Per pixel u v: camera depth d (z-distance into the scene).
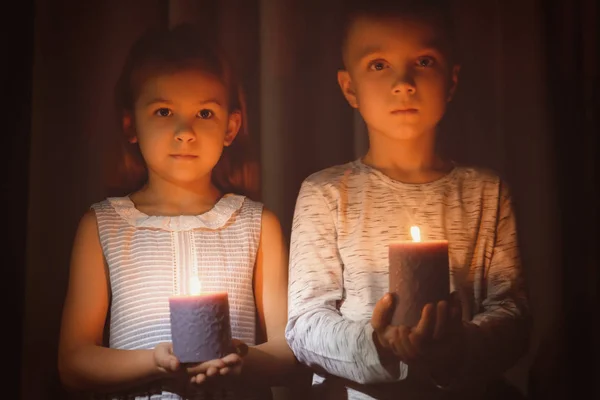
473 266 1.47
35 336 1.56
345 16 1.60
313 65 1.62
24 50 1.60
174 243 1.51
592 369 1.57
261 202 1.60
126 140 1.59
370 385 1.43
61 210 1.58
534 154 1.61
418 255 1.27
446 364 1.33
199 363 1.29
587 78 1.63
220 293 1.31
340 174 1.55
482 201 1.51
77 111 1.60
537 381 1.56
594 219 1.60
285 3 1.63
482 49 1.61
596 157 1.62
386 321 1.28
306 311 1.42
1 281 1.55
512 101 1.62
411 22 1.55
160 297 1.48
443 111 1.56
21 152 1.58
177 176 1.55
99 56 1.61
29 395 1.55
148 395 1.46
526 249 1.60
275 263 1.54
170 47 1.59
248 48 1.62
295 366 1.47
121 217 1.53
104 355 1.44
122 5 1.62
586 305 1.58
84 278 1.50
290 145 1.61
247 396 1.47
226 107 1.59
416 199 1.51
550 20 1.64
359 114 1.59
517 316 1.42
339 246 1.49
